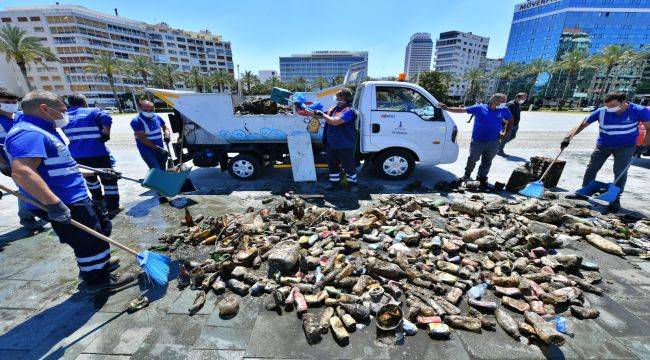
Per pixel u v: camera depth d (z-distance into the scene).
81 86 73.00
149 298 2.49
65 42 69.62
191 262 2.91
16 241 3.49
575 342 2.05
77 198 2.34
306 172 5.40
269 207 4.52
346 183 5.25
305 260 2.82
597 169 4.69
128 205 4.60
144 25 88.56
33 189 1.94
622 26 79.62
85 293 2.57
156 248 3.26
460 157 8.15
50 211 2.03
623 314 2.31
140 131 4.51
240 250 3.12
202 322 2.23
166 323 2.22
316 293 2.49
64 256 3.18
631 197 5.01
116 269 2.93
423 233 3.43
